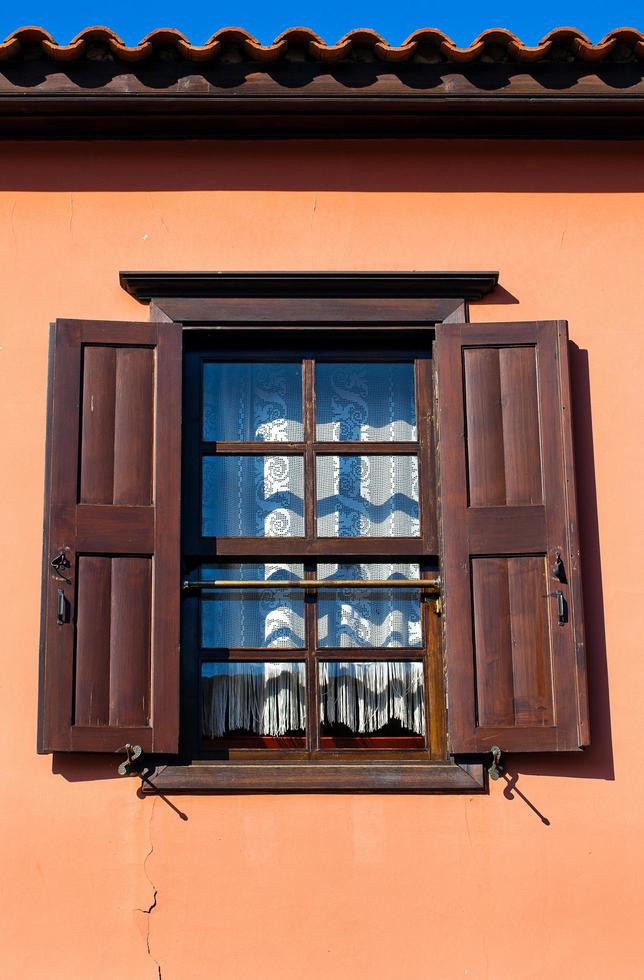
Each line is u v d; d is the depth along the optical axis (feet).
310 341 16.42
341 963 14.30
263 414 16.37
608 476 15.85
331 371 16.57
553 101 16.11
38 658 15.02
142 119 16.35
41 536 15.49
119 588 14.93
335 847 14.61
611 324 16.38
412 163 16.81
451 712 14.82
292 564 15.98
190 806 14.69
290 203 16.62
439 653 15.65
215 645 15.67
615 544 15.66
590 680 15.25
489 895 14.55
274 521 16.06
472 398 15.61
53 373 15.65
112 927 14.33
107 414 15.39
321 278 16.02
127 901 14.40
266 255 16.46
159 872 14.49
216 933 14.34
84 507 15.05
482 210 16.71
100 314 16.22
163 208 16.57
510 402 15.58
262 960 14.28
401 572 15.99
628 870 14.70
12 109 16.08
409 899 14.49
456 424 15.53
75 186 16.60
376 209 16.65
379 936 14.38
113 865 14.51
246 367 16.52
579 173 16.87
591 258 16.60
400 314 16.11
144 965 14.23
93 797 14.69
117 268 16.37
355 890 14.51
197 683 15.42
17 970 14.17
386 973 14.28
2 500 15.57
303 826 14.66
